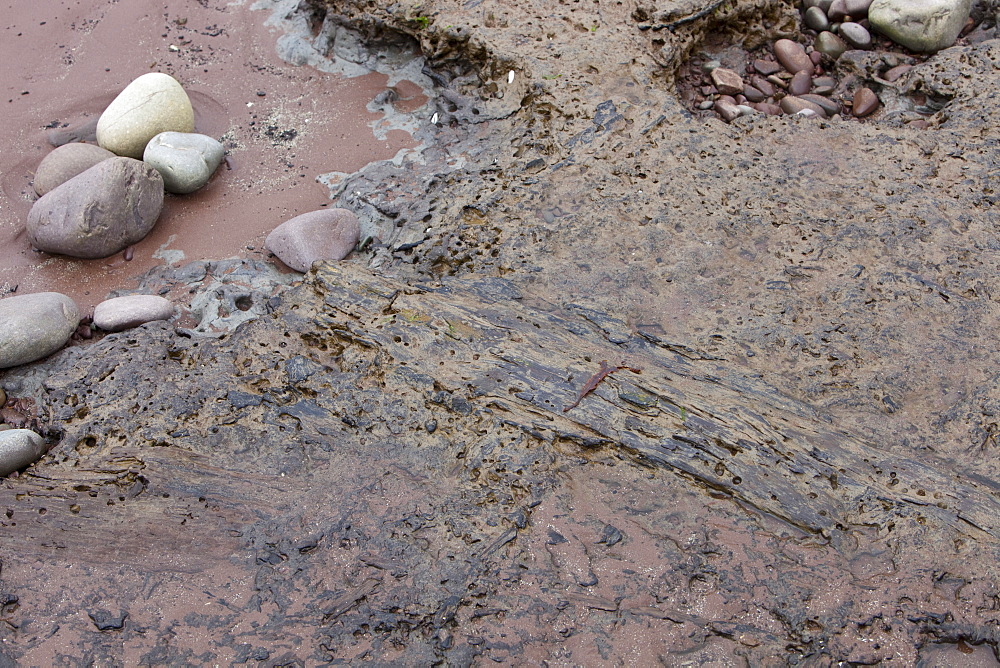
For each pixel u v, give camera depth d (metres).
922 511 1.36
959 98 1.72
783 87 1.82
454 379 1.45
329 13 1.88
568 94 1.71
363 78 1.86
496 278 1.53
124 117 1.71
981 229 1.56
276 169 1.74
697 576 1.34
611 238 1.56
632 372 1.45
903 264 1.53
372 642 1.31
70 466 1.42
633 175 1.62
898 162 1.64
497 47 1.77
